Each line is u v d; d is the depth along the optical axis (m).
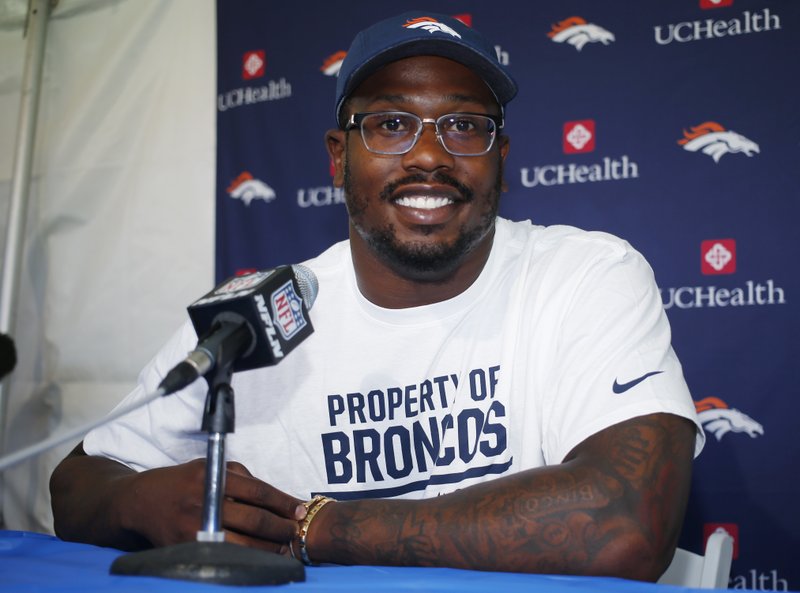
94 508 1.40
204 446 1.69
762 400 2.63
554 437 1.41
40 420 3.30
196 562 0.90
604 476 1.18
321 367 1.71
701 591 0.93
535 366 1.56
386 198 1.57
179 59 3.25
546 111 2.88
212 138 3.18
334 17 3.09
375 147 1.58
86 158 3.30
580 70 2.86
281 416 1.70
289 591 0.86
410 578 0.97
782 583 2.58
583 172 2.83
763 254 2.67
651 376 1.35
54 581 0.89
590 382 1.37
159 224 3.21
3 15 3.42
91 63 3.33
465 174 1.56
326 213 3.03
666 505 1.18
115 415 0.92
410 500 1.21
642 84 2.81
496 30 2.94
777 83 2.70
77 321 3.27
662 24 2.81
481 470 1.59
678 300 2.71
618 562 1.12
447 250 1.56
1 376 2.26
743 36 2.74
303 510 1.22
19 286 3.21
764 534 2.60
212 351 0.97
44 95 3.37
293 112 3.10
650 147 2.78
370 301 1.70
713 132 2.74
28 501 3.25
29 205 3.35
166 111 3.24
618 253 1.59
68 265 3.30
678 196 2.75
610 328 1.43
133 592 0.81
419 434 1.64
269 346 1.03
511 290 1.67
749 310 2.67
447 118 1.56
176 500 1.27
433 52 1.57
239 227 3.12
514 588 0.91
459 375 1.63
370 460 1.65
